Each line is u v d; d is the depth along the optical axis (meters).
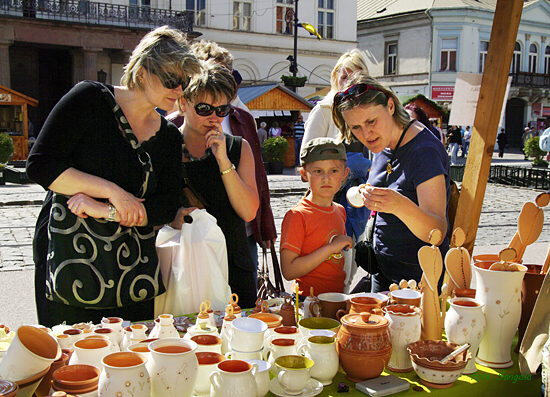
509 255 1.88
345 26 30.53
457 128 24.84
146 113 2.29
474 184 2.46
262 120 23.78
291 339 1.80
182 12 24.64
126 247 2.26
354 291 3.22
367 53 38.84
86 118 2.16
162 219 2.29
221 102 2.56
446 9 34.41
